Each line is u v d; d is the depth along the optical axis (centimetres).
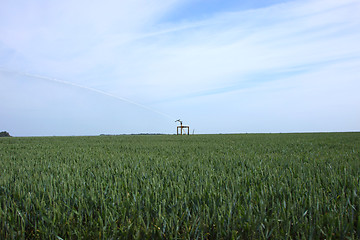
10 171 466
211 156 681
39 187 328
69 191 314
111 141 1541
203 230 237
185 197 283
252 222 229
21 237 230
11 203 287
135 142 1416
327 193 317
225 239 224
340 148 922
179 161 593
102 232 229
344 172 414
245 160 595
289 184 359
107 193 322
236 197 299
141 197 298
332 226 220
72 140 1655
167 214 261
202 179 384
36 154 811
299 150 878
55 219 249
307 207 267
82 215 264
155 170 455
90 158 671
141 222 243
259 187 334
